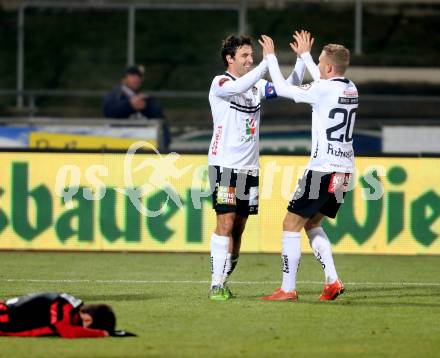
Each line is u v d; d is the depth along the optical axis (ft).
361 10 282.77
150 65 298.97
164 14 318.45
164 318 94.22
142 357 76.48
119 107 206.18
